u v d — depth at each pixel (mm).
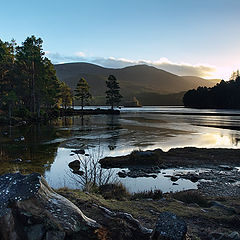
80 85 110500
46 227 3611
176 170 21125
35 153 25422
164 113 118375
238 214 8492
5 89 66562
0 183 3924
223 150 28938
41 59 70938
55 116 83250
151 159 22859
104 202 8250
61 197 4273
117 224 4625
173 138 39531
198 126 58594
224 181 17953
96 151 27781
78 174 17812
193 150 28719
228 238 5988
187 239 4039
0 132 40562
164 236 3600
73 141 34094
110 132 44875
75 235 3803
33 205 3693
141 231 4691
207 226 7234
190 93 198250
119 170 20609
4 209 3428
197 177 18609
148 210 8125
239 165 22969
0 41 69812
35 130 45500
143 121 71250
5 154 24031
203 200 11070
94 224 4184
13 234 3352
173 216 3900
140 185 16656
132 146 31688
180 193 12641
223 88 171875
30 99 72875
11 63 68125
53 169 19266
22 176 4145
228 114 106438
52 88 80625
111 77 126062
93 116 94125
